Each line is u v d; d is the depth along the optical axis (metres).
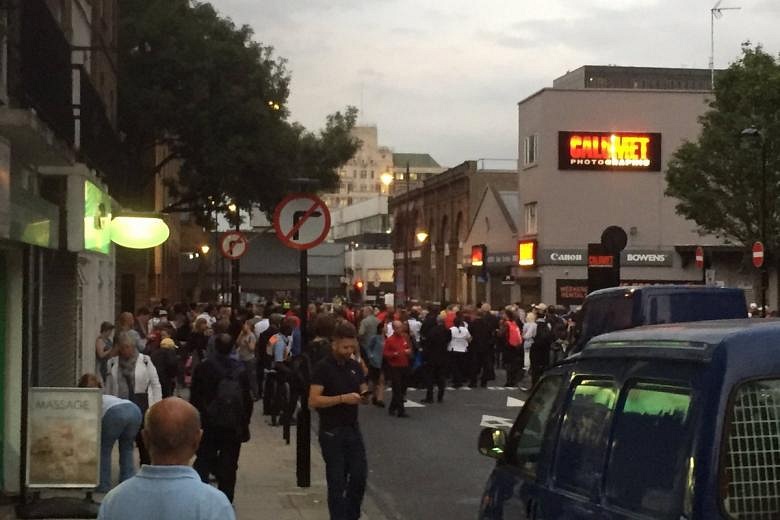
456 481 14.85
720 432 4.19
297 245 14.05
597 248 18.38
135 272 39.31
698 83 72.25
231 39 42.44
